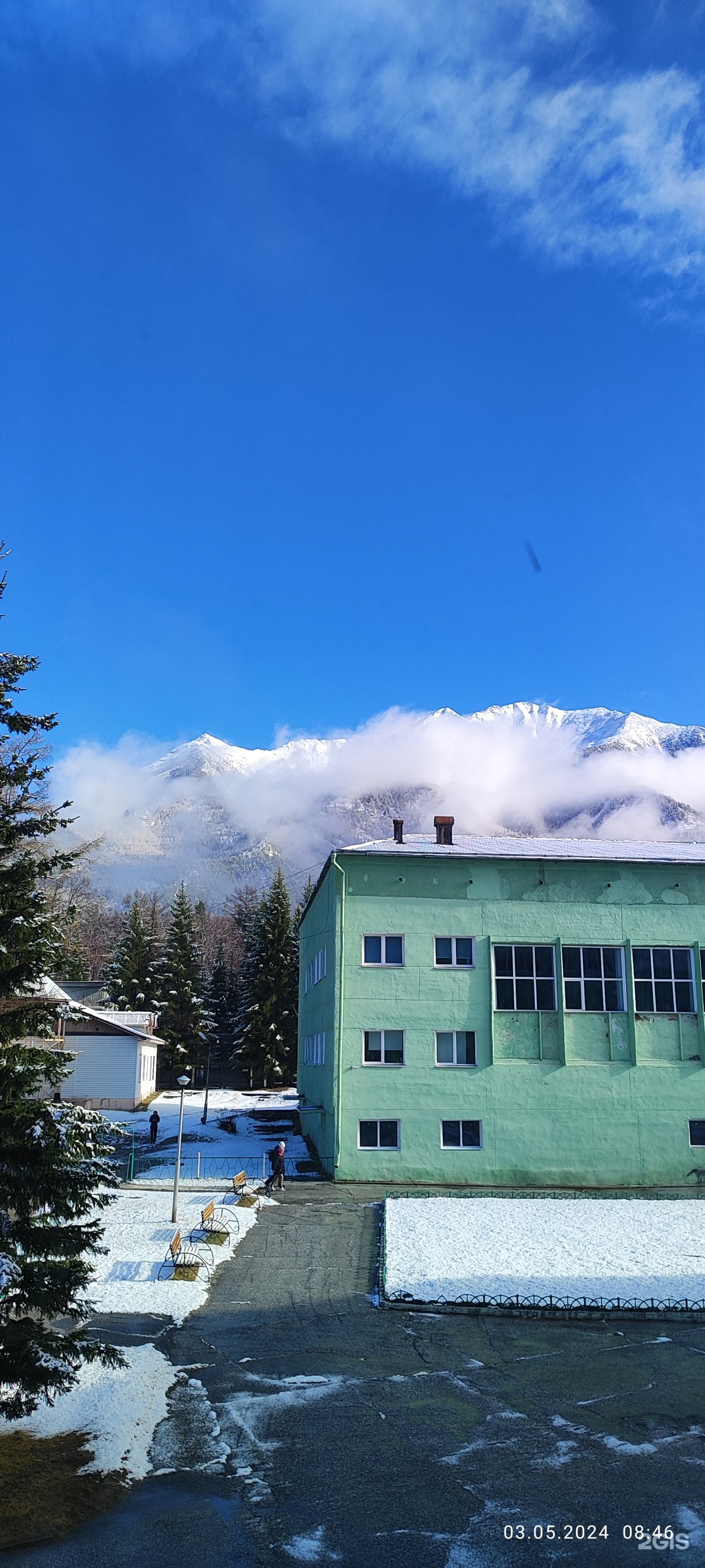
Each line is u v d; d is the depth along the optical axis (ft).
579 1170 105.91
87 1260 64.59
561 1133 106.73
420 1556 28.68
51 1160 32.58
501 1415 40.04
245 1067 236.43
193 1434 37.73
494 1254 68.44
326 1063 116.88
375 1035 108.37
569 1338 51.49
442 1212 85.51
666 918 113.60
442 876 112.27
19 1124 32.68
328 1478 33.91
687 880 114.83
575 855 114.52
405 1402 41.50
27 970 35.29
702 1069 110.22
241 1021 246.88
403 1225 79.00
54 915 48.47
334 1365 46.60
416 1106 106.11
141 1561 28.30
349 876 111.14
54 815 36.70
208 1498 32.42
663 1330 53.21
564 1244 71.61
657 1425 38.99
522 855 113.19
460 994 109.40
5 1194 32.99
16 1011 34.78
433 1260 66.54
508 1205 89.86
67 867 37.50
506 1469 34.68
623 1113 107.86
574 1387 43.60
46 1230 33.14
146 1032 201.16
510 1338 51.39
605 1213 85.81
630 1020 110.52
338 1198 93.91
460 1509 31.65
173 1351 48.32
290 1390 42.86
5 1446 36.50
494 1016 109.19
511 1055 108.47
